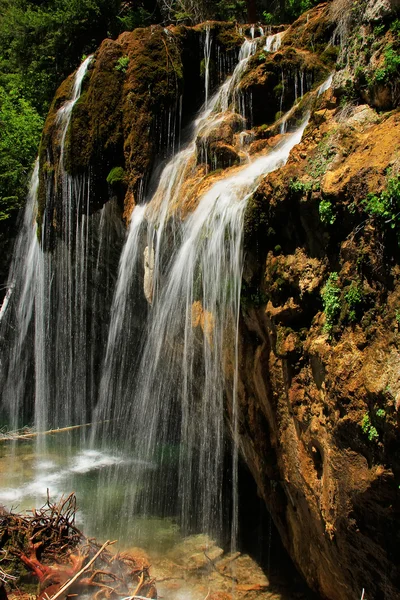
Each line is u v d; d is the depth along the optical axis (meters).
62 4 13.29
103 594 4.14
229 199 5.04
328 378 3.49
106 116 7.56
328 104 4.62
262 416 4.81
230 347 5.00
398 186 3.14
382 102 4.06
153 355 7.04
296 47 7.50
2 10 14.84
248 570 5.19
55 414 10.66
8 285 11.28
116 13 13.55
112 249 8.65
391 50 4.06
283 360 4.10
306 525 4.22
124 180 7.39
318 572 4.19
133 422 8.57
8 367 11.43
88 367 10.47
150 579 4.61
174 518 6.34
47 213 8.57
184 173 6.60
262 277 4.40
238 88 7.09
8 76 14.09
